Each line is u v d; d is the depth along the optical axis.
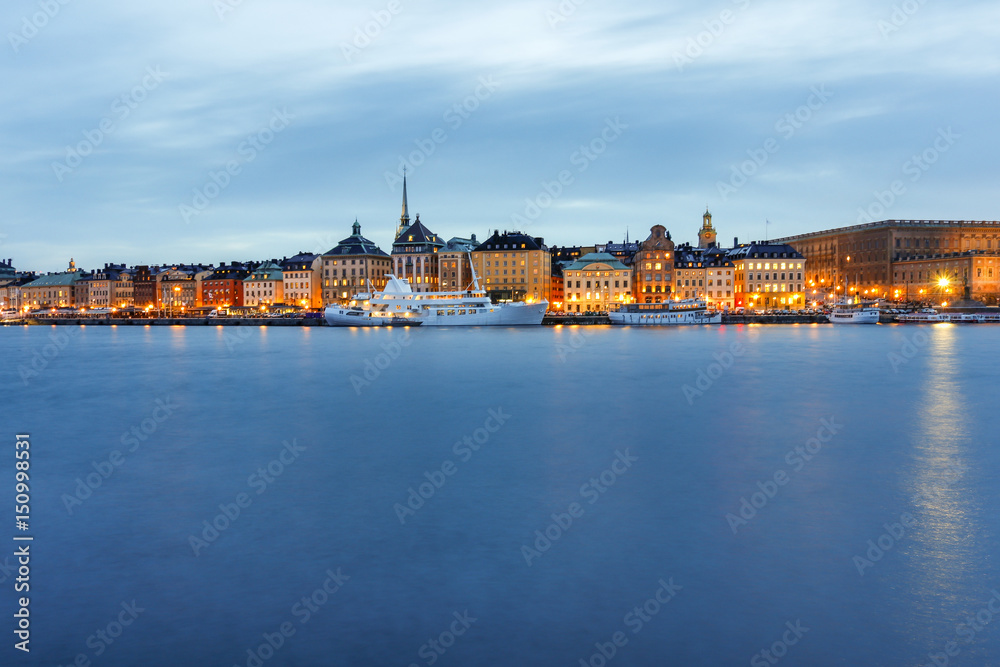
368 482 30.86
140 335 170.62
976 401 54.03
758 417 47.12
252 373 77.56
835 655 16.89
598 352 102.88
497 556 22.48
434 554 22.67
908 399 55.31
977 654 16.89
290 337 150.25
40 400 57.69
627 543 23.42
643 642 17.48
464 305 189.00
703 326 188.88
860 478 31.05
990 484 30.00
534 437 40.50
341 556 22.61
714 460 34.56
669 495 28.59
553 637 17.75
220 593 20.16
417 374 74.56
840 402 53.62
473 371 77.25
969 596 19.53
